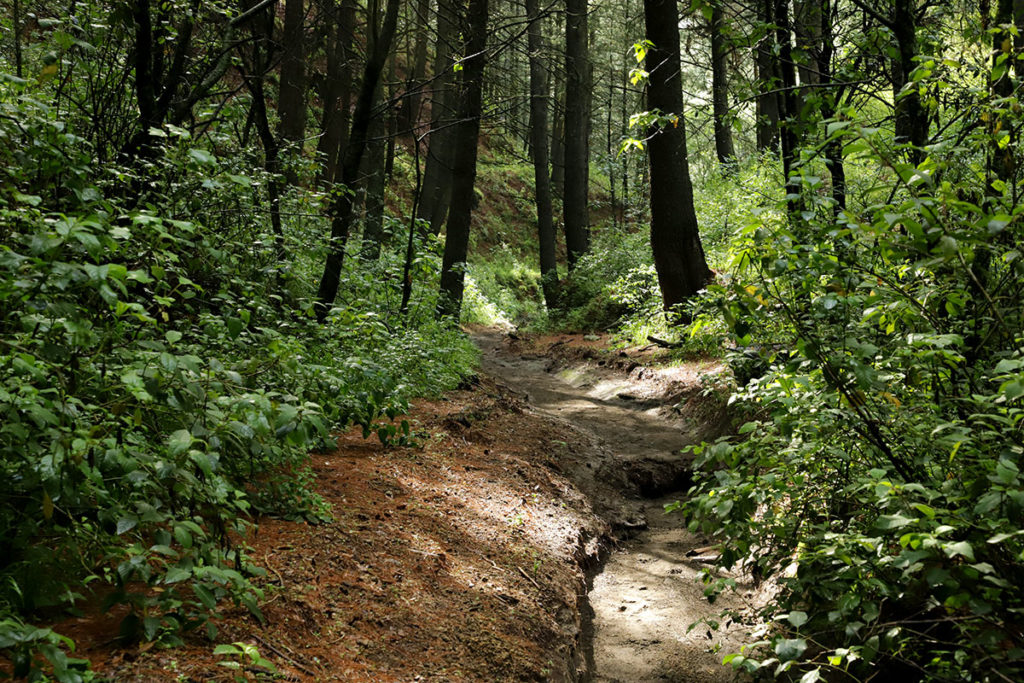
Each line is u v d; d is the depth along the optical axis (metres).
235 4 8.06
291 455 4.68
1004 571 2.88
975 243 2.99
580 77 19.42
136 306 2.79
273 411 3.03
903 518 2.62
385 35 8.07
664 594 5.78
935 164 3.13
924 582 2.96
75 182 3.46
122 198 5.04
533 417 9.27
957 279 3.54
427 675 3.52
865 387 3.04
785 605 3.57
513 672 3.90
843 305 3.34
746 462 3.82
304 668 3.16
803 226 3.77
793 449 3.64
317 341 6.12
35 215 3.54
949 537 2.79
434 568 4.48
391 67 19.94
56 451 2.73
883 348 3.70
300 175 8.66
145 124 5.93
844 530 3.73
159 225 3.48
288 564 3.88
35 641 2.32
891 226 3.05
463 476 6.21
